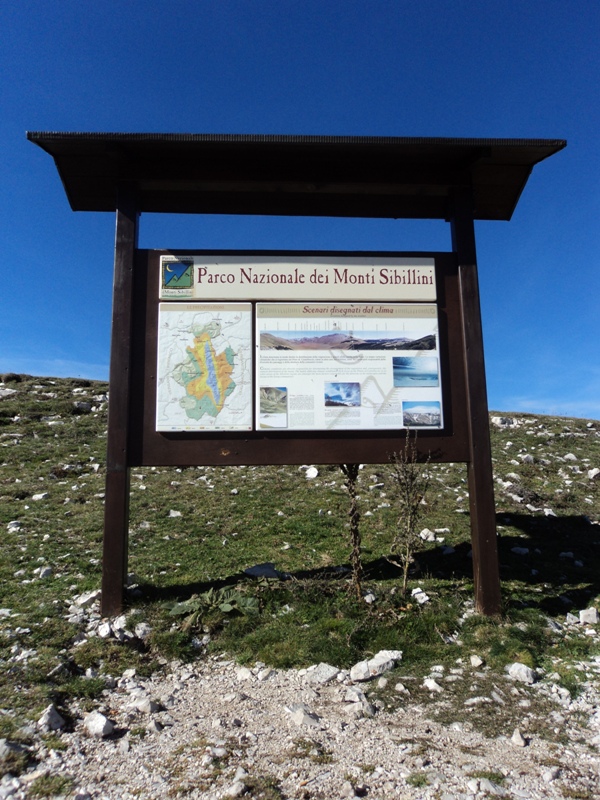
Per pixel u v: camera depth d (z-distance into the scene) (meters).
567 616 7.07
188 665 5.85
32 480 12.40
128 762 4.11
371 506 11.12
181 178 7.81
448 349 7.88
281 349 7.68
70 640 6.01
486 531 7.32
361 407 7.63
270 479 13.03
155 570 8.10
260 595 7.10
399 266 7.97
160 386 7.50
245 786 3.81
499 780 4.00
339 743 4.45
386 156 7.89
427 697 5.27
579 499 12.31
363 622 6.51
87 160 7.90
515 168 8.28
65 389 22.98
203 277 7.76
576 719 4.93
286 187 8.06
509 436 17.97
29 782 3.82
